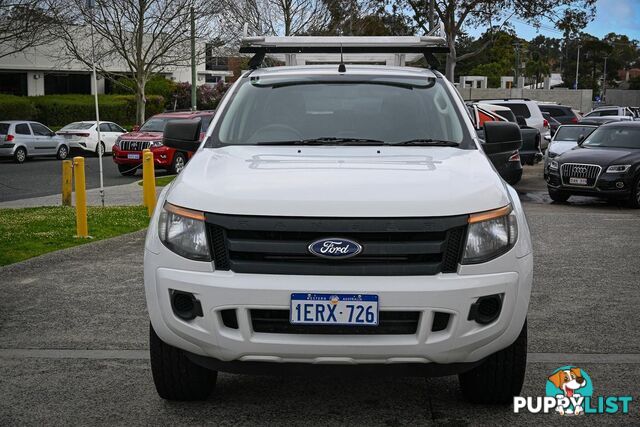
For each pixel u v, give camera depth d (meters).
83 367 5.17
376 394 4.68
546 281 7.88
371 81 5.49
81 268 8.46
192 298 3.80
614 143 16.61
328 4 32.00
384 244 3.70
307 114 5.15
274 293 3.67
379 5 35.50
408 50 6.79
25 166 27.47
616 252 9.60
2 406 4.46
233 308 3.73
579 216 13.45
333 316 3.66
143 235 10.63
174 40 35.50
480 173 4.23
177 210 3.94
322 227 3.71
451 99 5.33
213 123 5.14
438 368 3.87
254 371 3.89
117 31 35.47
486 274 3.78
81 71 47.09
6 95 40.66
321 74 5.61
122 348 5.59
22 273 8.22
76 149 33.03
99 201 15.87
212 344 3.79
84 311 6.62
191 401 4.54
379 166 4.25
